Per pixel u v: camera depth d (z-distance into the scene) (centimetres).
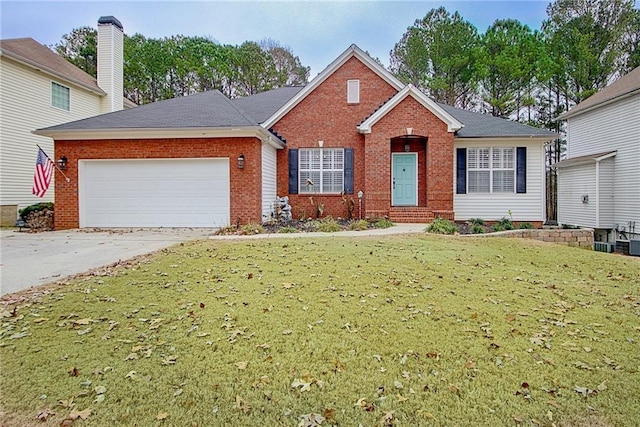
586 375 328
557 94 2681
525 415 275
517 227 1420
